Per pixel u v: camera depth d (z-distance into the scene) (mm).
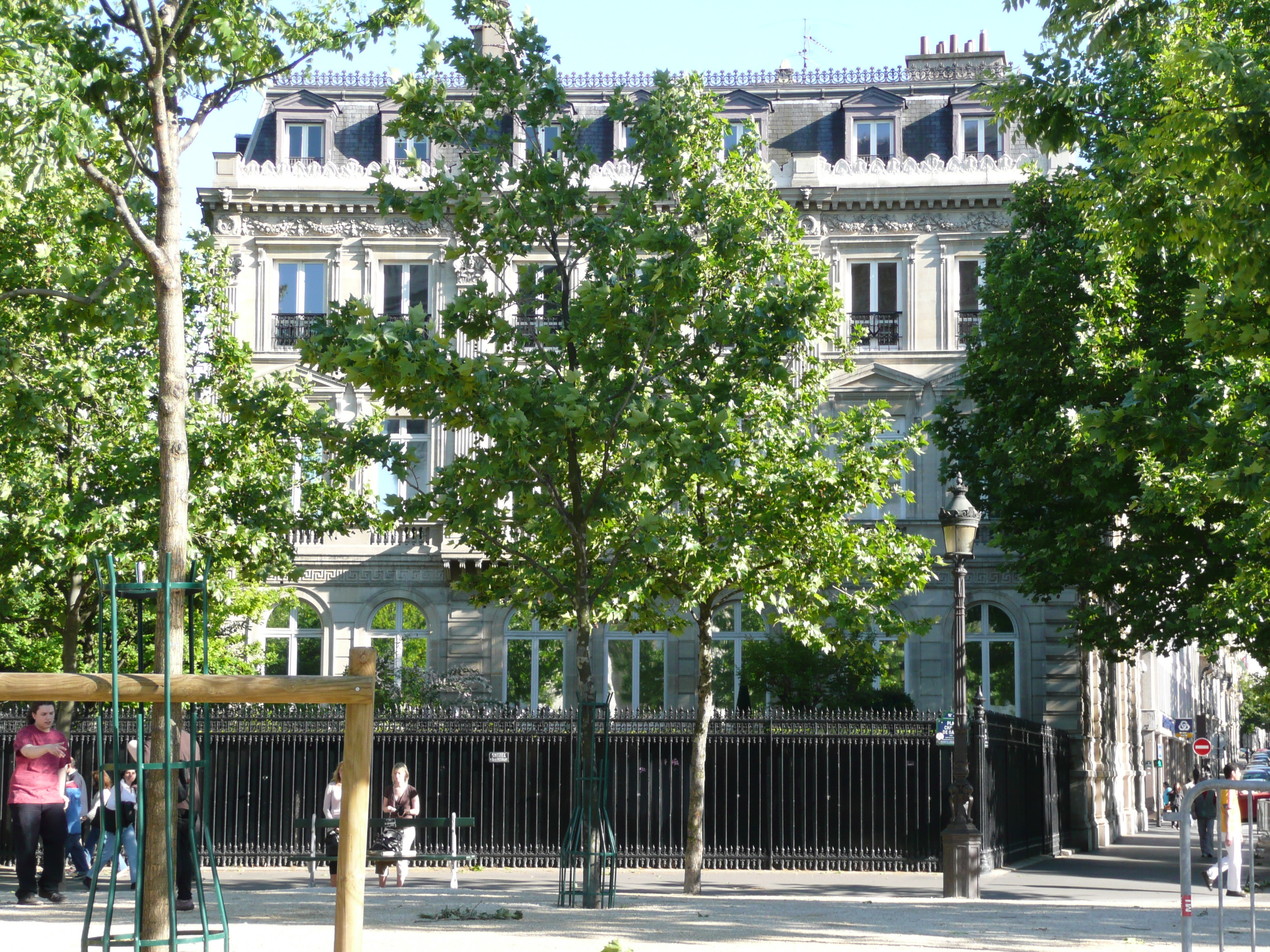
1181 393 14391
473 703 33406
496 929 12672
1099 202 20625
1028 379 27656
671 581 21266
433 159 39875
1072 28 14703
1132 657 28438
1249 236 12969
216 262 25891
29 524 22422
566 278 16359
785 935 12617
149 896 8367
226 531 23641
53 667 30500
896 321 38812
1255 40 15078
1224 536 23562
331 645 38500
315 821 20672
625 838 26438
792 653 33219
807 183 39062
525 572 21422
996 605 38031
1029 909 16953
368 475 38688
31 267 22078
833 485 21219
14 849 17094
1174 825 49250
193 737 7742
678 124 16672
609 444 15406
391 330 14094
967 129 40250
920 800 25469
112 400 23891
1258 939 13219
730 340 16562
